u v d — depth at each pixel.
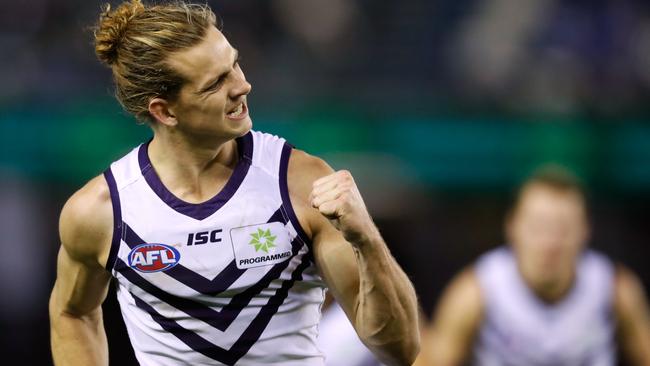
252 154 8.80
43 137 23.12
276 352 8.96
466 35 28.86
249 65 27.08
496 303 17.88
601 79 27.53
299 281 8.88
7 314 25.69
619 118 24.33
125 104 8.77
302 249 8.77
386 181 23.83
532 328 17.83
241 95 8.45
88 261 9.12
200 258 8.66
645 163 24.17
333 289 8.86
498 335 18.02
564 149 24.02
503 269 17.91
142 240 8.73
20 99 24.56
